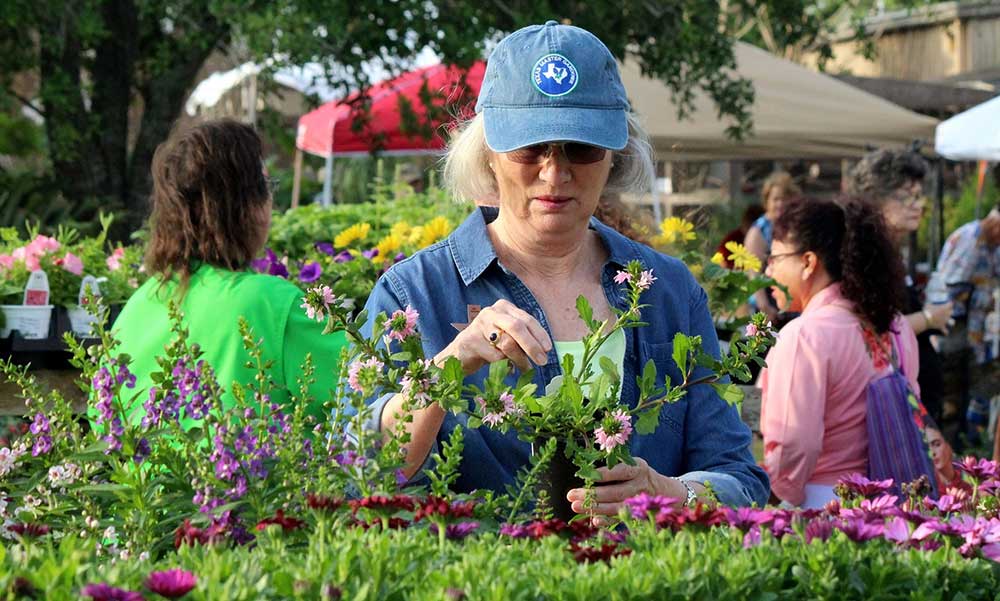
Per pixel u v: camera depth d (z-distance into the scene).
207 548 1.63
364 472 1.89
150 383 2.77
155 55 10.80
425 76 8.51
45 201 10.59
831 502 1.91
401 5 7.93
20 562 1.53
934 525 1.73
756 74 10.07
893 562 1.65
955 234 7.66
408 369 1.93
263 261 4.35
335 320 1.98
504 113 2.25
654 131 9.65
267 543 1.70
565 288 2.41
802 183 17.44
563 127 2.20
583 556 1.62
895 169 5.23
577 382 1.97
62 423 2.21
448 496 1.97
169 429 2.06
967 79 16.89
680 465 2.42
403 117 8.73
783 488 3.63
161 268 2.83
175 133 2.93
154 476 2.07
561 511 2.04
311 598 1.43
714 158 9.98
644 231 3.90
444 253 2.41
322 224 6.10
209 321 2.74
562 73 2.23
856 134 9.98
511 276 2.37
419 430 2.10
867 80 13.27
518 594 1.43
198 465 2.00
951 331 6.71
